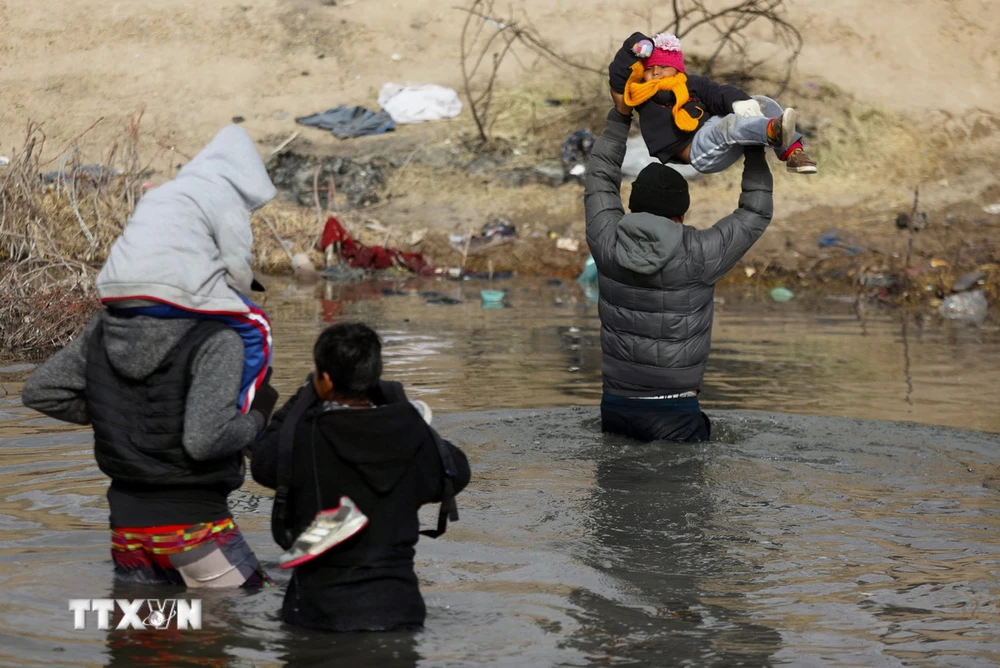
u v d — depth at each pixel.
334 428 3.99
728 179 17.38
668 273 6.90
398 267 15.76
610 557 5.06
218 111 19.20
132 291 4.18
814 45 20.36
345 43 20.89
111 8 21.50
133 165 15.46
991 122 18.72
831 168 17.81
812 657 4.04
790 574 4.89
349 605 4.08
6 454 6.63
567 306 13.28
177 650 3.95
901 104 19.05
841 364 10.12
